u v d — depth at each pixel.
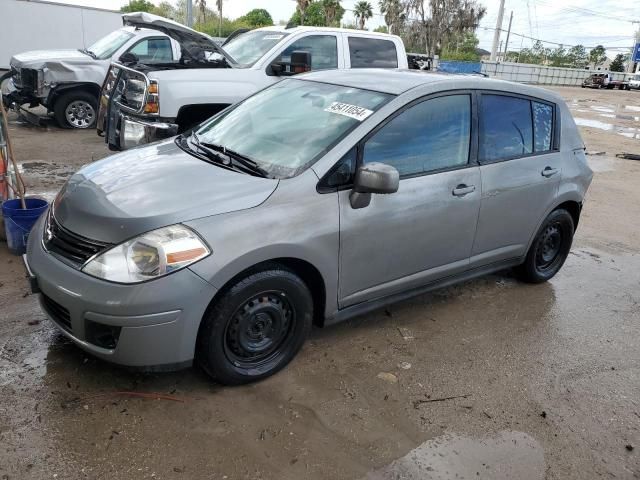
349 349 3.71
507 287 5.02
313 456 2.73
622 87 53.16
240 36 8.74
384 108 3.55
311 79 4.25
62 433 2.71
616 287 5.27
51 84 10.16
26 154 8.40
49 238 3.11
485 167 4.09
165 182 3.16
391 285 3.75
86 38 18.34
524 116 4.48
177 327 2.79
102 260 2.78
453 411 3.19
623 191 9.27
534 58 75.25
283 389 3.21
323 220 3.20
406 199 3.58
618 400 3.46
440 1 48.66
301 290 3.24
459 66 45.56
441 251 3.96
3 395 2.93
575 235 6.80
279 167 3.33
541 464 2.85
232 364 3.10
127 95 6.65
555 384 3.57
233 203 2.97
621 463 2.92
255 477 2.57
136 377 3.17
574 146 4.98
